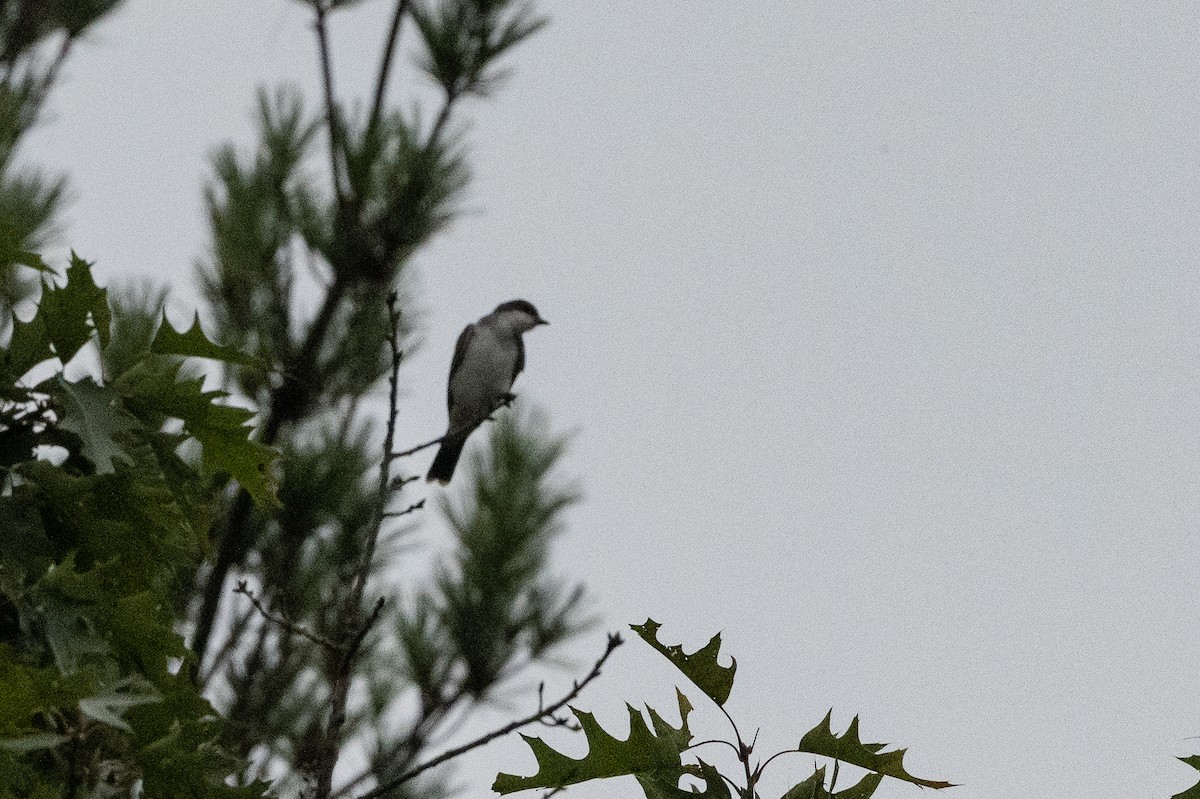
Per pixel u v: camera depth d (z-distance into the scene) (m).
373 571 10.28
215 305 11.01
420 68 12.31
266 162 11.65
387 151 11.45
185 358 4.74
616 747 3.88
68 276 4.49
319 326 10.85
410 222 11.23
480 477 11.28
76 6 11.65
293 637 9.56
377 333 10.73
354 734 9.75
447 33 12.18
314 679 9.77
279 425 10.61
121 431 4.45
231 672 9.41
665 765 3.89
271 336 10.73
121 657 4.20
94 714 3.64
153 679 4.20
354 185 11.26
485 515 10.94
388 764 9.66
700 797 3.88
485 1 12.25
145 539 4.60
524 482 11.16
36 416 4.53
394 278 11.16
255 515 9.81
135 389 4.68
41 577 4.14
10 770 3.75
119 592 4.54
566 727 5.19
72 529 4.48
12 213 8.70
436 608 10.50
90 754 4.16
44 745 3.59
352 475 10.05
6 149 9.34
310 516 9.84
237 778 4.86
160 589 4.57
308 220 11.23
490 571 10.52
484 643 10.29
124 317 9.16
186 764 4.23
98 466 4.28
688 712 3.94
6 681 3.60
